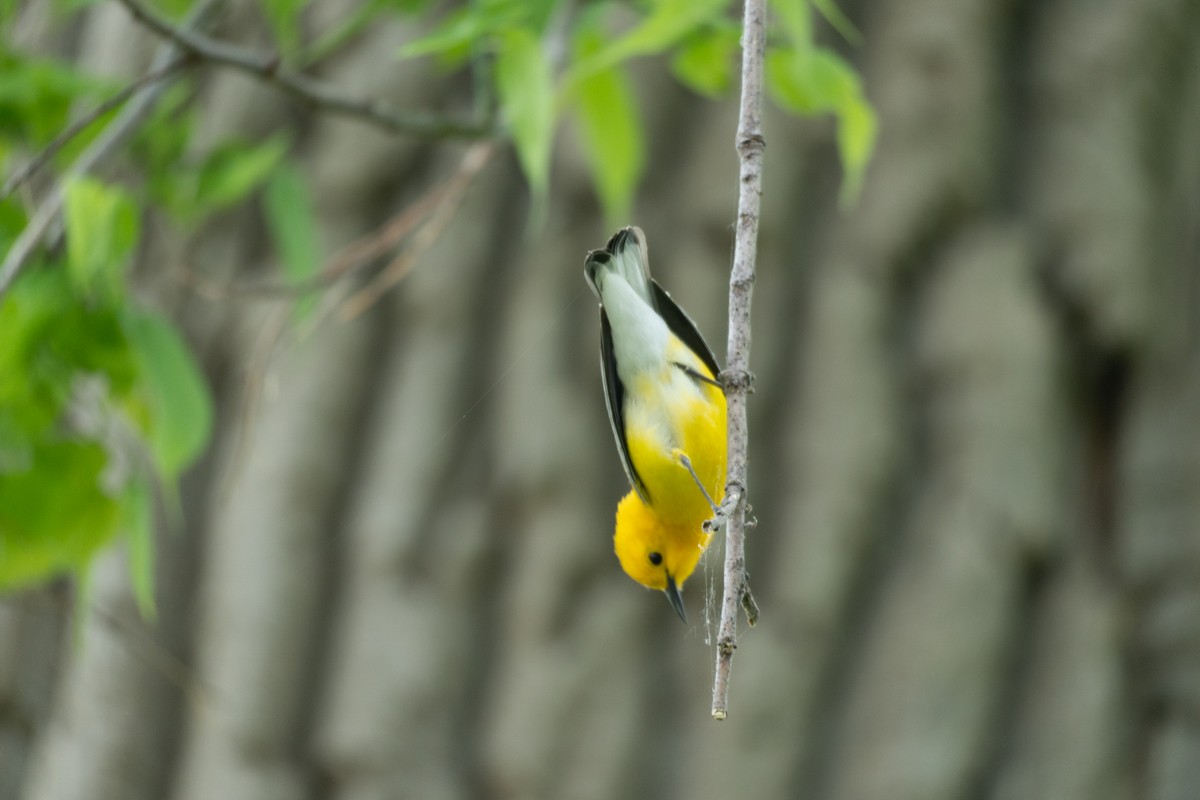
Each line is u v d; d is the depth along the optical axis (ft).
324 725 34.01
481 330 36.01
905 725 32.30
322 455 35.35
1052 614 33.83
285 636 34.37
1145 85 37.81
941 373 34.71
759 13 16.85
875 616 33.37
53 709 36.52
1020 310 35.01
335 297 34.76
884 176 35.81
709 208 35.09
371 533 34.68
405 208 36.91
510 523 34.22
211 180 27.84
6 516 25.62
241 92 37.32
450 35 23.20
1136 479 35.42
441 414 35.35
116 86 26.81
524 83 22.67
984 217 36.24
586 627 33.22
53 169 30.81
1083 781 32.58
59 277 23.52
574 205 35.99
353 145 36.76
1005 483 33.71
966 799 32.30
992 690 32.76
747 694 32.53
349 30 27.43
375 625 34.09
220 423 36.45
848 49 37.27
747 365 16.20
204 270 36.81
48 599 34.53
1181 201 38.37
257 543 34.73
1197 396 35.96
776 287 35.09
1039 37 38.27
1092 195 36.32
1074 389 35.88
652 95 35.91
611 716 32.71
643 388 26.13
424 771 33.12
